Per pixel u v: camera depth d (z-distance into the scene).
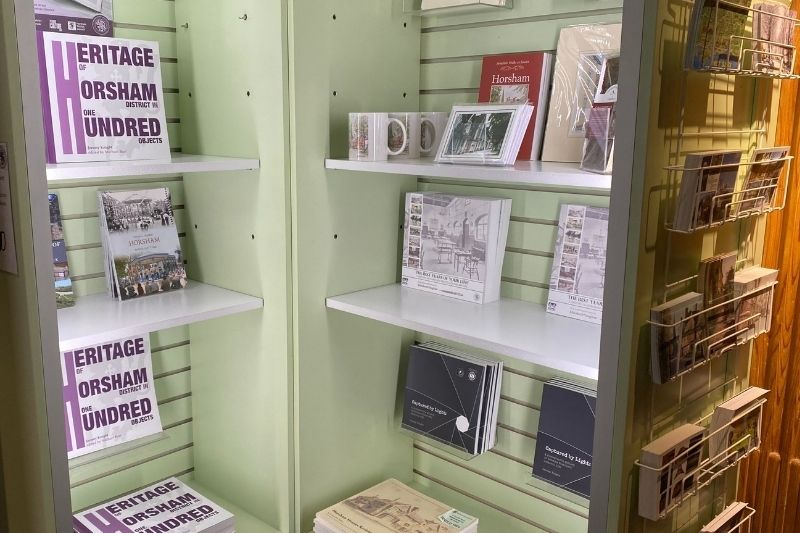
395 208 2.35
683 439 1.49
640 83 1.28
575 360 1.64
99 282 2.27
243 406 2.32
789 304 1.99
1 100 1.40
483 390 2.15
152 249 2.25
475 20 2.18
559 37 1.97
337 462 2.31
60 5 2.05
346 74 2.12
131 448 2.24
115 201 2.18
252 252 2.19
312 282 2.13
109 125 1.97
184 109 2.33
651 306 1.41
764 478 2.11
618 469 1.41
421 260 2.27
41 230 1.40
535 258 2.14
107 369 2.22
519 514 2.29
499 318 1.98
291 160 2.04
